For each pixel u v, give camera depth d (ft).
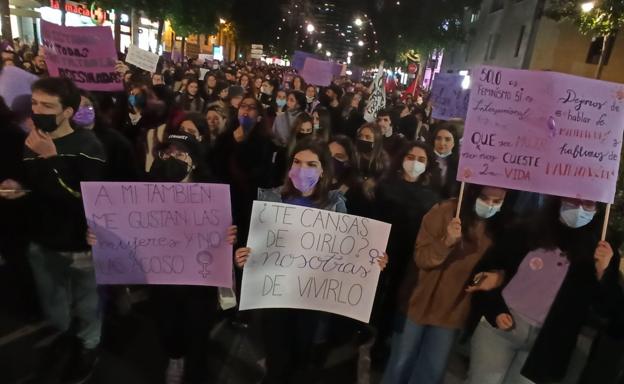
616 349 9.00
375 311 12.32
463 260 8.41
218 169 13.82
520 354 8.42
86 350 10.27
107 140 10.85
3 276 11.82
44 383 9.96
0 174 9.34
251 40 147.43
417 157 11.01
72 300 9.91
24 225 9.93
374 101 25.27
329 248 8.77
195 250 9.04
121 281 9.05
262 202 8.44
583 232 7.72
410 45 97.81
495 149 7.82
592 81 7.52
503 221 8.40
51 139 8.79
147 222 8.80
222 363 11.17
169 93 18.11
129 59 27.63
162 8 58.23
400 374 9.20
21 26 66.28
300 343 9.53
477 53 86.89
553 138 7.63
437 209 8.55
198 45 137.39
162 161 9.63
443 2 88.33
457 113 20.94
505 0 75.10
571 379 11.43
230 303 10.95
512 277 8.16
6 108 9.71
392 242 11.09
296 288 8.94
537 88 7.63
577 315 7.77
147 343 11.69
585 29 25.96
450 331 8.72
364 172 13.39
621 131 7.57
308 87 31.37
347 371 11.34
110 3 52.90
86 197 8.50
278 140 19.45
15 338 11.23
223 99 23.04
